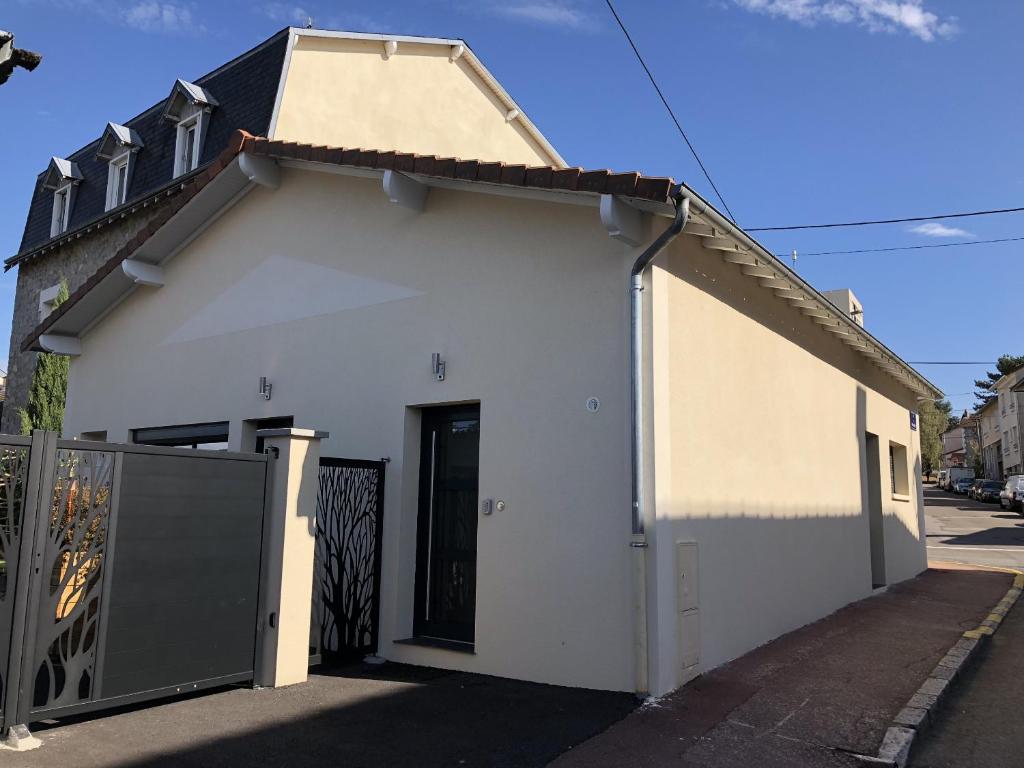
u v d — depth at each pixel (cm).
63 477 472
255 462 586
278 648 578
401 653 671
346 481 689
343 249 799
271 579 586
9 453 455
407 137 1489
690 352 632
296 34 1346
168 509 523
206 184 871
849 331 955
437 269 717
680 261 630
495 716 510
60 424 1476
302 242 841
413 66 1519
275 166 858
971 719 551
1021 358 6212
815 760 444
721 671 619
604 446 591
